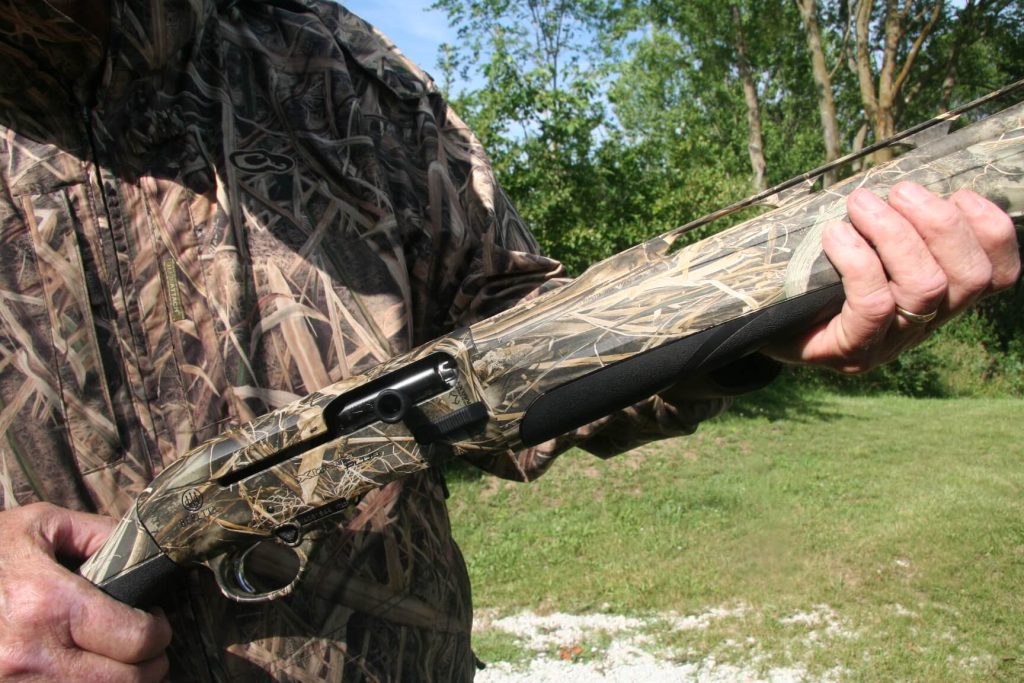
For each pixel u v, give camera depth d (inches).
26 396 43.4
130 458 45.5
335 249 51.4
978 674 169.6
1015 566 228.5
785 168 1181.1
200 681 46.1
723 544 261.6
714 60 954.7
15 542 39.8
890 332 42.5
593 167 450.3
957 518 276.4
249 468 44.6
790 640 188.9
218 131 50.2
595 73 459.2
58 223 44.4
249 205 49.9
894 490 322.0
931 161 42.8
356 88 56.0
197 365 47.1
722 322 42.0
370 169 53.7
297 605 47.8
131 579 43.4
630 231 455.2
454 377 44.0
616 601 219.5
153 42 46.4
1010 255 40.4
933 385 637.3
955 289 40.3
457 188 58.3
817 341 44.1
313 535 46.8
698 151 586.6
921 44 727.1
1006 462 375.2
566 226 442.9
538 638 199.5
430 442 44.4
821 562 237.6
